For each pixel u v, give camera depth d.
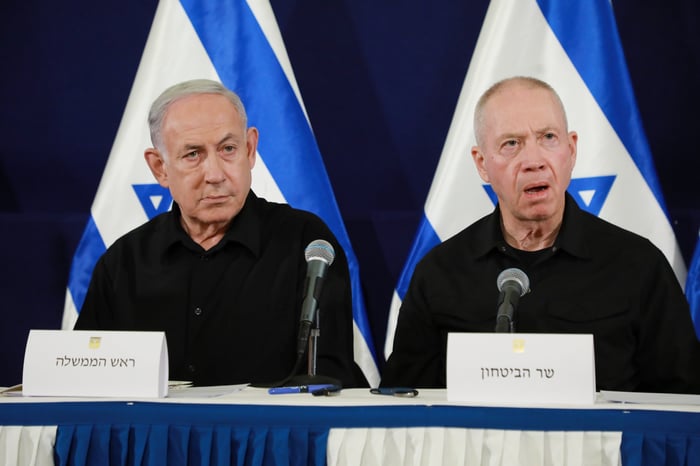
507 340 3.53
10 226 7.40
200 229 5.81
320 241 4.47
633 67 7.15
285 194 6.56
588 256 5.57
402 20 7.37
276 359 5.54
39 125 7.48
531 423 3.32
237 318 5.60
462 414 3.35
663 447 3.25
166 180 5.95
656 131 7.14
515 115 5.82
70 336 3.78
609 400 3.70
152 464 3.47
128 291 5.76
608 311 5.43
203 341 5.60
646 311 5.48
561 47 6.44
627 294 5.45
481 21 7.30
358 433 3.38
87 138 7.46
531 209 5.74
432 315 5.72
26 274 7.36
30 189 7.47
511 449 3.32
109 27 7.47
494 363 3.52
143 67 6.71
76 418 3.53
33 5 7.50
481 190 6.46
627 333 5.43
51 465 3.52
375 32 7.39
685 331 5.43
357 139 7.39
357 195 7.38
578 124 6.39
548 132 5.79
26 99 7.48
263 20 6.69
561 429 3.31
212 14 6.71
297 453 3.39
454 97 7.33
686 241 7.03
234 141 5.83
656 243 6.26
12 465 3.50
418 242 6.48
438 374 5.73
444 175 6.52
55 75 7.49
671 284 5.51
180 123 5.80
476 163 6.04
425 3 7.36
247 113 6.63
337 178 7.40
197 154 5.79
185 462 3.45
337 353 5.51
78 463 3.48
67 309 6.54
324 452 3.38
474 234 5.84
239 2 6.70
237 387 4.27
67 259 7.36
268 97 6.63
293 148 6.59
